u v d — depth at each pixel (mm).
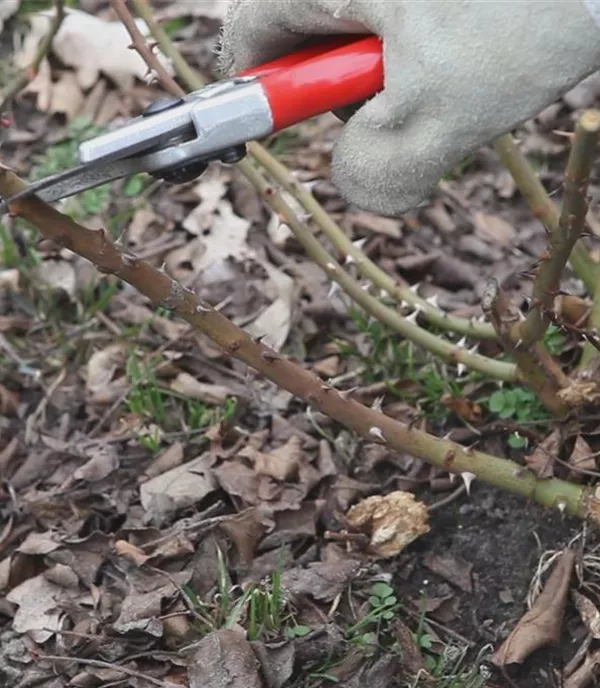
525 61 826
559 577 1364
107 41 2461
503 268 1964
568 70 835
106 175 851
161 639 1353
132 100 2402
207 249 2045
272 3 938
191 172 860
